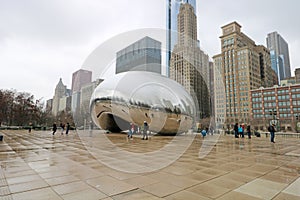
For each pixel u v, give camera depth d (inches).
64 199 102.3
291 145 413.4
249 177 148.3
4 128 1337.4
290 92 2667.3
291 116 2588.6
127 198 104.6
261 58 3614.7
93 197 105.5
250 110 2623.0
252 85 2760.8
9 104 1560.0
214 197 107.2
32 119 1659.7
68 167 173.9
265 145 409.7
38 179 137.0
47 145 354.6
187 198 105.4
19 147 322.7
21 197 104.3
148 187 122.6
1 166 177.5
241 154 270.7
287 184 131.3
